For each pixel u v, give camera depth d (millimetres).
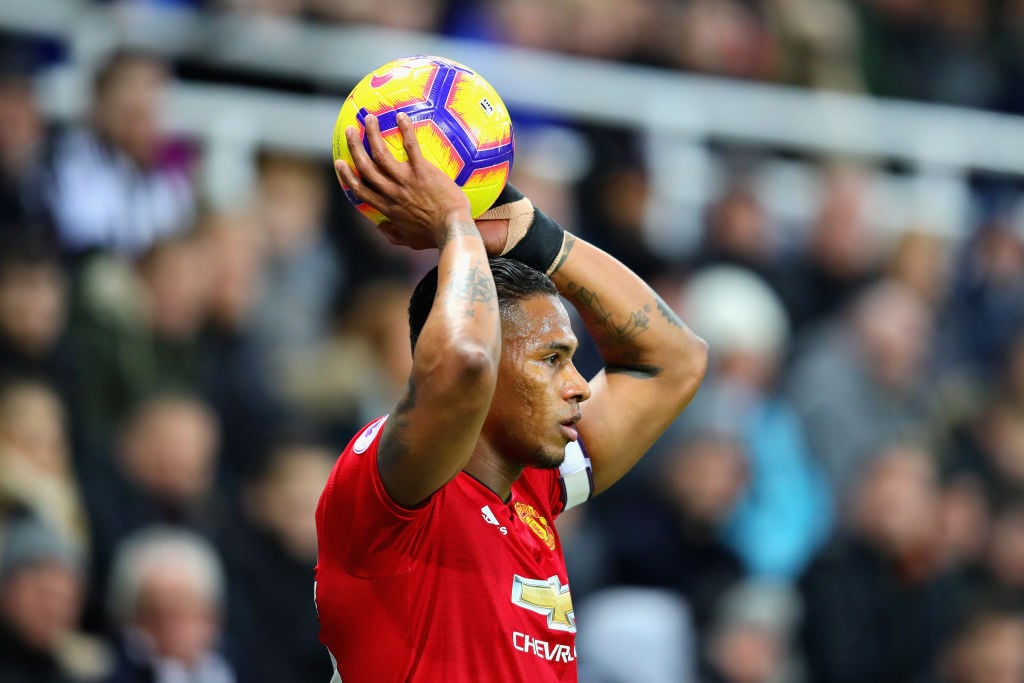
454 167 11570
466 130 11586
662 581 26438
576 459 13211
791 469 28312
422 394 10648
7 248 23641
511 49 31656
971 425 32375
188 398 24109
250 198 27266
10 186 24641
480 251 11188
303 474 23750
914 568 28609
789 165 34375
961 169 36781
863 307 31203
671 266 29672
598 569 25719
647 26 33281
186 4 29375
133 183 26047
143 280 24812
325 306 27047
